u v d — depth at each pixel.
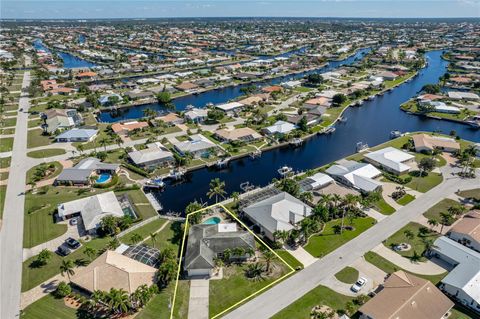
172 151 158.50
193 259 86.00
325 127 193.62
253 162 156.75
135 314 74.31
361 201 108.94
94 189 125.56
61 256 91.50
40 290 80.38
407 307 71.25
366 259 91.12
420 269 87.44
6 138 172.12
